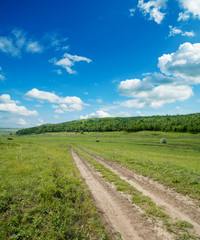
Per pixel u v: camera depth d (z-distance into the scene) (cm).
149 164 1603
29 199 641
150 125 15312
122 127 17275
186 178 1052
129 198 782
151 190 897
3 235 429
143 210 651
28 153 2078
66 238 448
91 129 19038
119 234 483
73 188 857
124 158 2159
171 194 829
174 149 5538
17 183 789
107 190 905
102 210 651
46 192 704
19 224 479
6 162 1362
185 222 552
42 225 487
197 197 772
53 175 1088
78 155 3020
